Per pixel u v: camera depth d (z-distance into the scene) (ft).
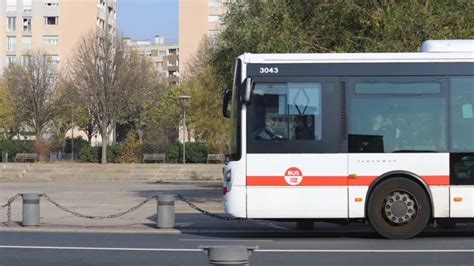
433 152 43.37
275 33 67.87
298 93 44.09
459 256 36.63
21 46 320.50
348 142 43.65
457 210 43.14
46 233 50.19
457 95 43.80
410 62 44.09
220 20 85.46
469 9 65.46
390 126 43.70
